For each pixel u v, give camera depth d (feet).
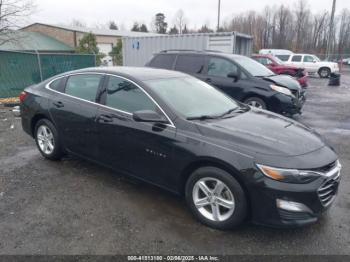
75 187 13.84
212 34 44.24
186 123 11.42
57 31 121.29
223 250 9.79
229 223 10.45
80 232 10.57
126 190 13.60
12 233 10.47
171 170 11.55
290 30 212.02
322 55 136.77
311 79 76.48
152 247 9.88
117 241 10.14
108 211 11.90
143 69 15.16
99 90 14.20
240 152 10.07
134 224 11.08
